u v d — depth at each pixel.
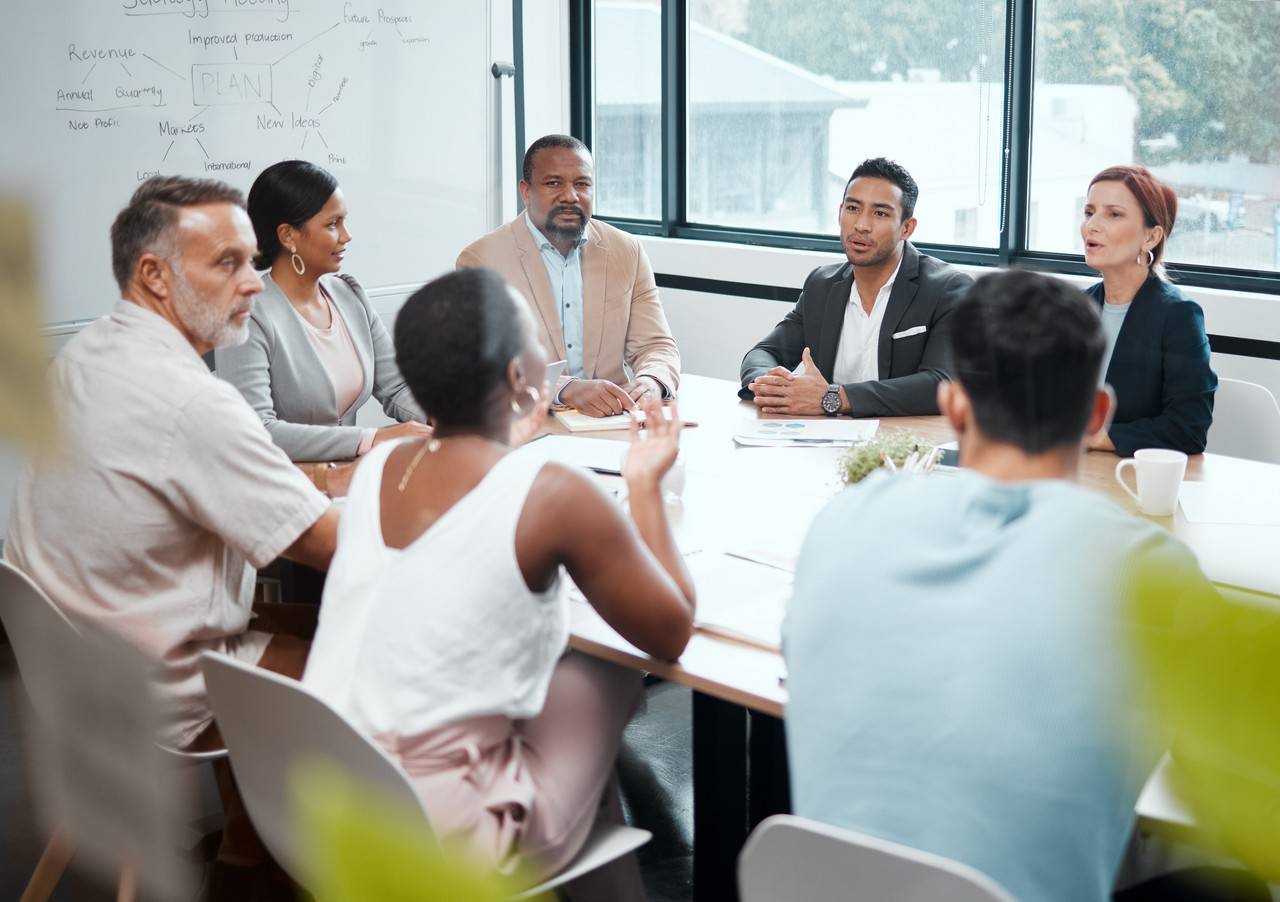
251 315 2.59
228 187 1.92
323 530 1.85
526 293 3.21
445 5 4.55
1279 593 1.32
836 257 4.49
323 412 2.69
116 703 0.30
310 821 0.17
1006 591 1.06
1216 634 0.20
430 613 1.43
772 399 2.88
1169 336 2.62
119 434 1.77
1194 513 2.07
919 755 1.05
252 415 1.84
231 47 4.01
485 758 1.48
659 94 5.11
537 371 1.54
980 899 0.95
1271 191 3.75
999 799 1.01
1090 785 0.99
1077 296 1.23
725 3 4.91
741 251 4.77
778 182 4.91
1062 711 1.00
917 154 4.50
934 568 1.11
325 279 2.81
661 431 1.75
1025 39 4.14
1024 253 4.32
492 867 0.18
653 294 3.34
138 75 3.81
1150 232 2.68
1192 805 0.19
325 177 2.63
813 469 2.43
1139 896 1.41
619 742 1.70
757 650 1.63
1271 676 0.16
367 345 2.82
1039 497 1.13
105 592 1.81
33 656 1.62
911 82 4.46
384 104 4.43
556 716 1.62
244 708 1.43
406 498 1.51
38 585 1.80
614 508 1.51
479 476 1.49
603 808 1.74
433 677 1.42
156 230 1.83
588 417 2.81
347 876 0.16
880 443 2.04
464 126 4.69
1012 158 4.23
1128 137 4.00
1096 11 3.99
